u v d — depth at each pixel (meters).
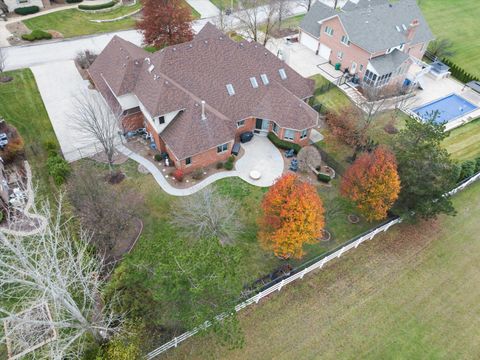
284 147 40.16
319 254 30.97
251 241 31.33
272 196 27.23
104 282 25.03
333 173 38.28
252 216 33.44
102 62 42.28
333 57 55.03
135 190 34.59
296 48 58.81
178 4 50.41
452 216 34.81
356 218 34.16
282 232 26.16
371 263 30.61
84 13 61.94
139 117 40.31
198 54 40.12
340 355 25.00
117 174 35.78
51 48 52.50
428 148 30.80
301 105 39.53
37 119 40.94
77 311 18.81
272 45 58.78
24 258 17.11
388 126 45.19
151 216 32.62
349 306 27.59
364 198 30.31
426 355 25.48
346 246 30.45
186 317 21.08
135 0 67.12
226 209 29.89
